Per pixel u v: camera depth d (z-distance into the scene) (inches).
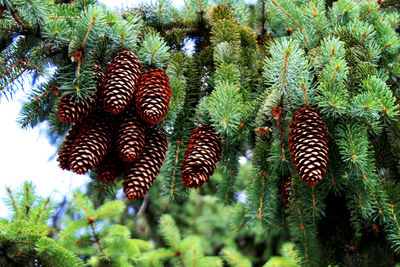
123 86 51.3
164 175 54.6
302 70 52.6
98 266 61.8
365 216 52.5
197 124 54.7
